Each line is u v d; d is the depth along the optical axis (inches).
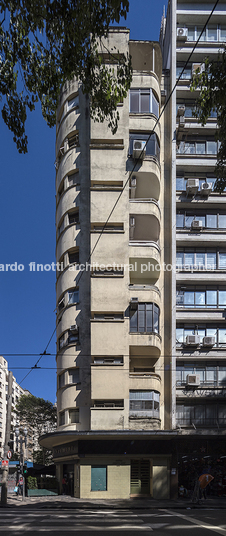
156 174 1056.8
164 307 1095.6
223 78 469.1
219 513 671.1
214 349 1093.1
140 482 992.9
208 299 1131.9
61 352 1057.5
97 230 1027.9
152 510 729.6
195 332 1115.9
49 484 1223.5
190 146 1207.6
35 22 353.1
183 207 1174.3
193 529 480.4
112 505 800.9
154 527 497.4
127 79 423.5
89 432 933.8
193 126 1192.8
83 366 1009.5
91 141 1064.8
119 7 338.6
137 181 1074.1
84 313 1034.1
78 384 1002.1
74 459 1008.2
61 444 1097.4
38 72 390.9
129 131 1077.1
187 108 1224.8
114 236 1026.7
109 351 976.3
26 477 1225.4
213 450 1045.8
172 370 1042.7
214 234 1155.3
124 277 1010.1
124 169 1048.8
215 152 1206.9
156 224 1077.8
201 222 1141.1
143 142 1072.2
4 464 941.2
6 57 367.6
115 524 522.3
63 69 384.8
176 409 1069.1
